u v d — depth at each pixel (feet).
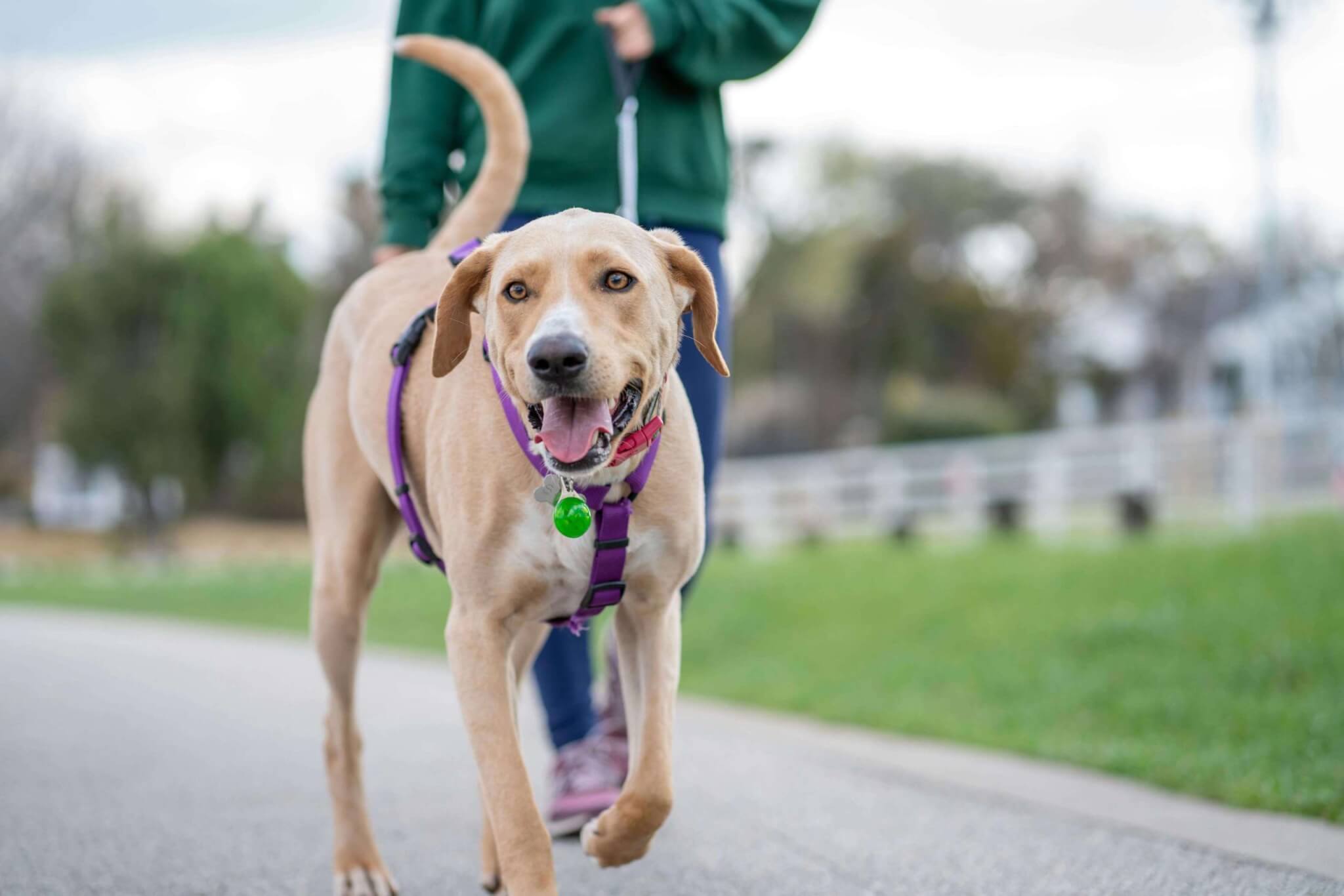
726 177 13.78
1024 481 51.29
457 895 11.32
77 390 97.60
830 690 24.03
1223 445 42.68
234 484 106.22
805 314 140.87
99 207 111.14
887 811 13.98
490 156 12.29
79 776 16.99
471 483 9.52
